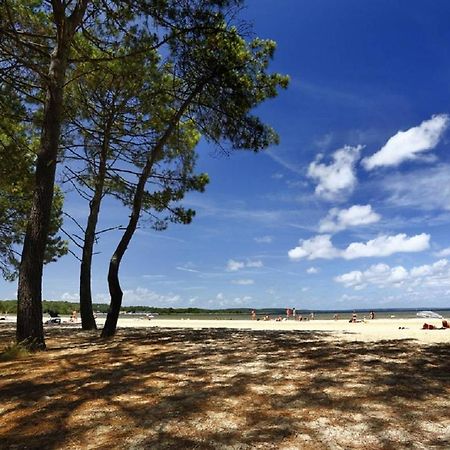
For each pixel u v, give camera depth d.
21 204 17.70
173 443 3.47
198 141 15.06
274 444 3.39
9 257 20.39
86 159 14.55
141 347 8.47
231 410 4.23
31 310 8.56
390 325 30.34
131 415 4.17
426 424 3.76
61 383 5.50
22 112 11.99
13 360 7.32
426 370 5.79
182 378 5.58
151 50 11.17
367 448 3.29
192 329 14.61
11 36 9.17
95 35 11.71
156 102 12.72
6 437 3.74
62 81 9.60
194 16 10.59
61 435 3.73
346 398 4.53
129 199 15.40
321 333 12.24
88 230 14.85
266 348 8.09
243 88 12.30
